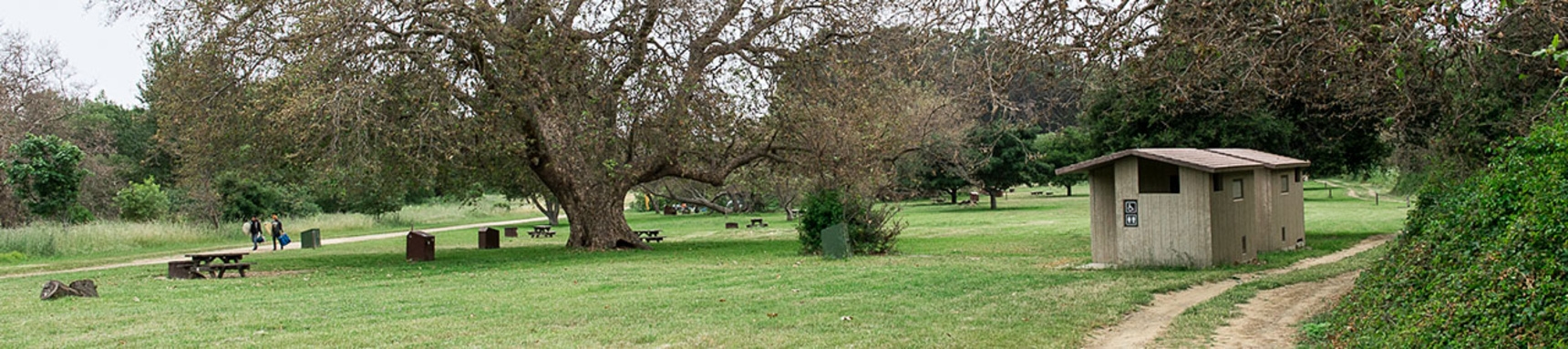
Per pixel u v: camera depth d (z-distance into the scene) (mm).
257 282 17359
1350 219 34344
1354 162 27000
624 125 24500
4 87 45125
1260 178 19375
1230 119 22938
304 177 26141
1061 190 90750
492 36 21312
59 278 19500
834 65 23422
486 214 72375
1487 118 13703
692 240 34000
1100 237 17500
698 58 24109
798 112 24469
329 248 33250
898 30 19109
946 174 55406
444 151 21312
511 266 20453
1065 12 10008
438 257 25078
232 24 19969
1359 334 8203
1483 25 8320
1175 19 10055
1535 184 7707
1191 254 15727
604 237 26359
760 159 28906
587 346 8812
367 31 20281
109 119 60531
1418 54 8812
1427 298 8062
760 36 24938
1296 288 12977
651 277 16219
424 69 20656
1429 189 12250
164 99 22141
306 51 19812
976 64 10695
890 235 22594
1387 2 7918
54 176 35656
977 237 30234
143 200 43406
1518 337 6289
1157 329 9711
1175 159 15672
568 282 15711
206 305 12805
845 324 9922
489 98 22344
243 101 20891
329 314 11453
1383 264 10562
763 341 8953
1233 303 11344
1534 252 7016
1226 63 10531
